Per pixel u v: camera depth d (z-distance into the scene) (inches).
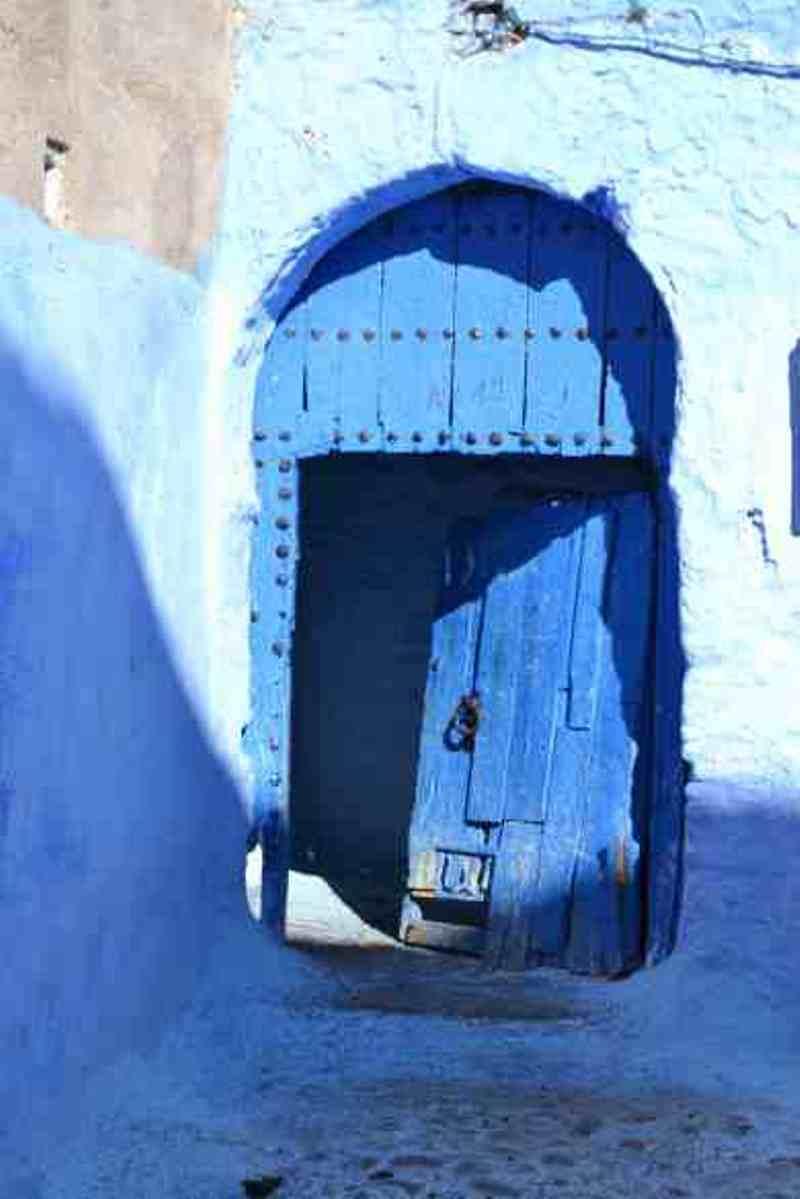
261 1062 313.4
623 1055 318.0
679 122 334.6
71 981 258.2
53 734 250.1
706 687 333.1
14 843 235.3
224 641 343.6
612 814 358.3
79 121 283.9
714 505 333.7
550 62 338.6
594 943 357.4
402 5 341.4
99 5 293.4
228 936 339.3
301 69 343.9
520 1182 259.4
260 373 357.7
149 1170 257.4
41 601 246.1
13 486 236.5
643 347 347.6
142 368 297.4
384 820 487.2
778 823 329.7
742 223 332.8
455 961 373.4
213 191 337.1
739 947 328.8
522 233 352.8
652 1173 263.4
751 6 331.0
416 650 486.9
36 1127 244.2
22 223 243.4
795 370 331.0
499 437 352.5
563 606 367.9
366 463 478.9
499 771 371.2
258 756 358.3
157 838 301.4
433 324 354.9
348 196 343.6
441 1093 300.2
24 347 242.4
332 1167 264.1
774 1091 300.8
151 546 300.8
